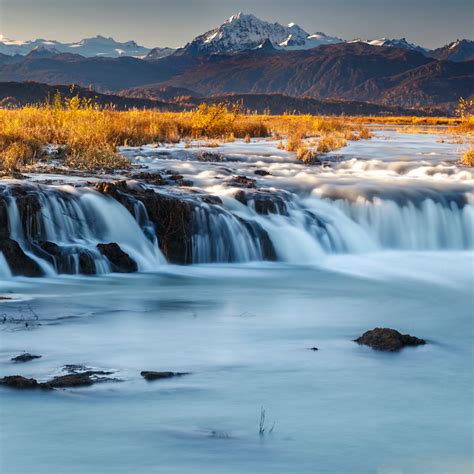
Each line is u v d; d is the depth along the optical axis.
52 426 7.73
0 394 8.72
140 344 11.39
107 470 6.64
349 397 8.98
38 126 33.03
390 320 14.00
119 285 16.69
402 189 24.62
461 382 9.72
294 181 25.61
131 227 19.59
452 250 23.77
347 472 6.79
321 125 55.47
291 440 7.53
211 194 22.28
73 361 10.33
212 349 11.21
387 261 21.34
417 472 6.84
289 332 12.58
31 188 19.05
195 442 7.40
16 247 16.98
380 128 68.69
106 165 25.61
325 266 20.45
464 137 50.00
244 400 8.79
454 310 15.11
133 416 8.10
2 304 14.20
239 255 20.67
